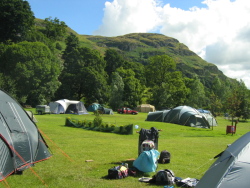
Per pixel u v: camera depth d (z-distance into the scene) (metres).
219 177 5.32
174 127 28.91
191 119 31.59
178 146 14.95
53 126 23.62
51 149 12.19
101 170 8.80
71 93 73.94
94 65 82.44
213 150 13.71
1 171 7.38
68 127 23.84
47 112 42.78
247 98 54.34
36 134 10.11
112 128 22.28
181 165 9.83
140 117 47.59
